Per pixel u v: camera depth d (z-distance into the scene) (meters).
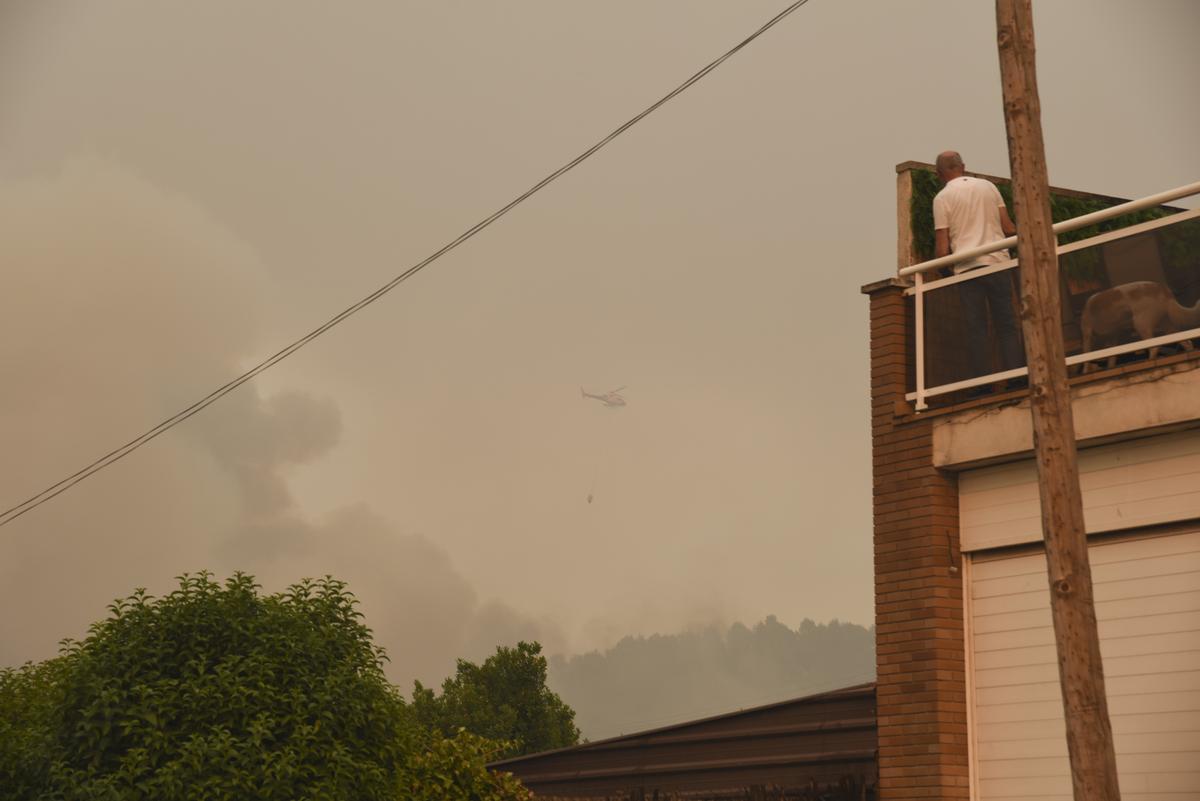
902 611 13.14
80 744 12.51
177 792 12.07
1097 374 11.89
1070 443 8.78
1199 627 11.30
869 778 13.94
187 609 13.30
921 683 12.80
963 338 13.22
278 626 13.50
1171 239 11.76
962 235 13.58
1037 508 12.59
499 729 57.97
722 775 16.00
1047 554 8.68
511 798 17.02
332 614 14.02
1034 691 12.34
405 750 14.20
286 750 12.60
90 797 12.09
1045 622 12.39
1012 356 12.83
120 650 12.90
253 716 12.82
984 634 12.84
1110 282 12.09
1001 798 12.38
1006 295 12.94
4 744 12.93
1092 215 12.04
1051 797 12.00
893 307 13.88
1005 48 9.51
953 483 13.27
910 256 14.36
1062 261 12.45
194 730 12.57
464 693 59.16
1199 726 11.16
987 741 12.59
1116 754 11.66
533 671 61.00
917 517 13.19
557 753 18.86
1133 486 11.84
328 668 13.50
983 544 12.93
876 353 13.91
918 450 13.32
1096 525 12.03
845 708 14.91
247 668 12.95
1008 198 15.25
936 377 13.34
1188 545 11.48
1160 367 11.51
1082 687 8.35
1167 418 11.39
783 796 14.53
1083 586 8.52
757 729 15.88
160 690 12.70
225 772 12.36
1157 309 11.74
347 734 13.27
